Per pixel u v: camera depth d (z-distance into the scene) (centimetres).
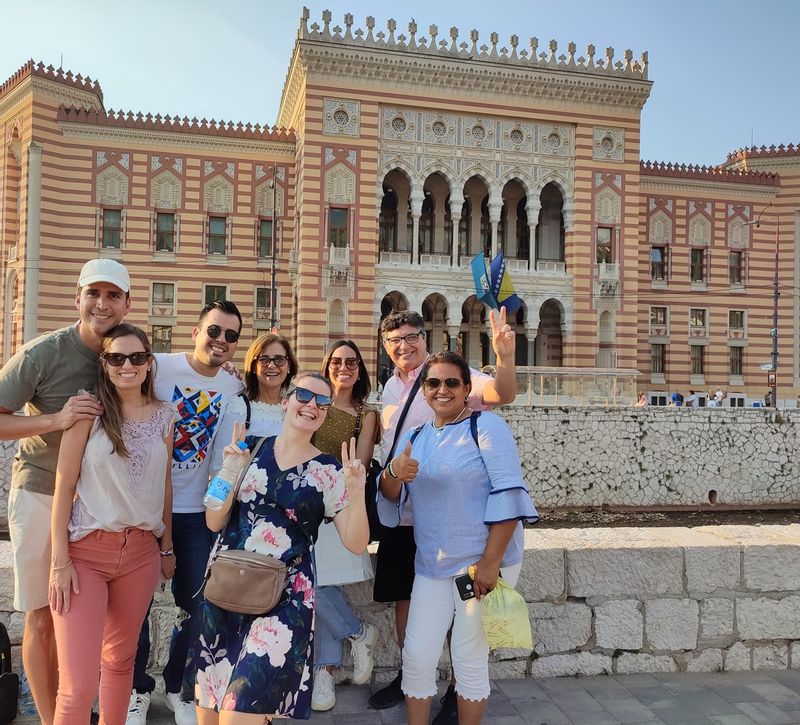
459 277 3212
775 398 3531
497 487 409
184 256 3228
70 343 397
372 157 3092
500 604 405
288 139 3300
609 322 3347
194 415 461
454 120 3189
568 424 2275
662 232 3750
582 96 3278
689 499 2305
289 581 362
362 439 506
